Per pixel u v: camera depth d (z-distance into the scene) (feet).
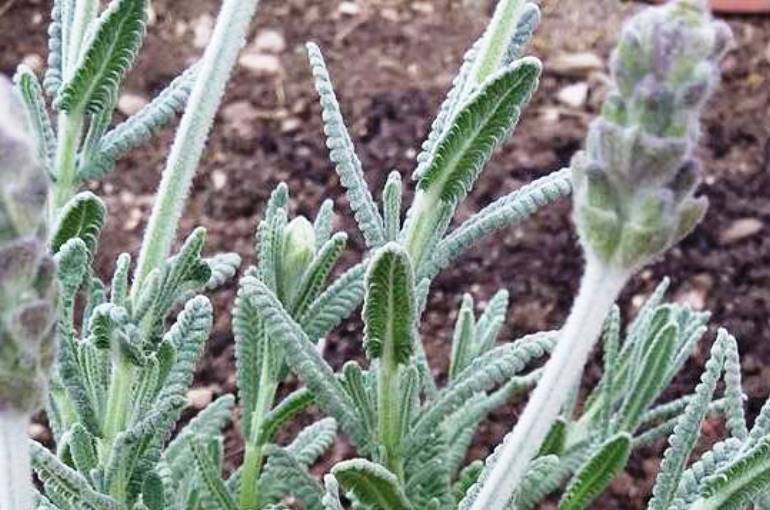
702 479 0.88
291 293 0.98
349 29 1.88
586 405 1.20
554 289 1.54
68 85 0.92
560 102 1.76
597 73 1.81
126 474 0.95
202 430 1.11
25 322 0.61
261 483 1.08
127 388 0.92
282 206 1.02
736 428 0.92
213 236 1.57
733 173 1.66
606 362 1.14
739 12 1.87
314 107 1.75
